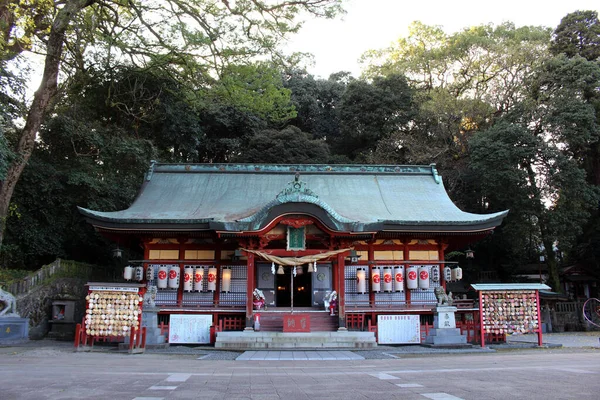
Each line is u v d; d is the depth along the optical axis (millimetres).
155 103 38281
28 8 21766
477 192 46062
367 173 32781
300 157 52125
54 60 26531
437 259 28594
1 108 26531
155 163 32594
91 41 28562
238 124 55031
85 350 18891
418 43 60094
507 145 38406
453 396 7941
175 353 19750
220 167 32531
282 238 25922
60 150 34031
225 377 10828
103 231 26719
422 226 26609
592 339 28312
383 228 25906
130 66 33875
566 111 39281
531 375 10625
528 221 40031
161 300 27266
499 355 18328
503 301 22125
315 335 22609
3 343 22438
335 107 65500
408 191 31359
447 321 23172
